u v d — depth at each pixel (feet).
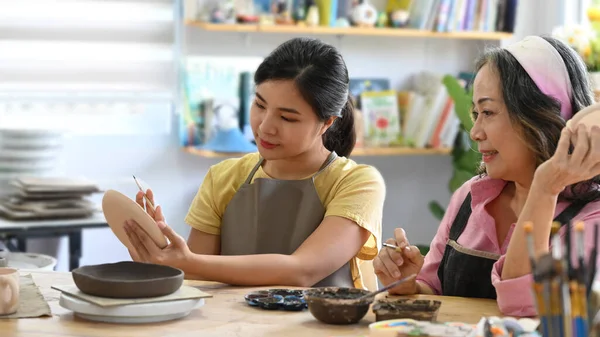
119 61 12.67
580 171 4.85
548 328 3.60
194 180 13.50
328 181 6.88
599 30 12.36
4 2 12.09
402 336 4.42
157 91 12.89
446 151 13.74
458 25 13.65
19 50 12.26
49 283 6.10
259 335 4.78
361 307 4.99
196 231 7.21
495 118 5.65
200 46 13.14
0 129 11.58
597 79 10.90
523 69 5.59
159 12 12.76
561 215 5.53
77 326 4.94
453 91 12.89
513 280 5.17
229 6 12.64
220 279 6.06
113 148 13.08
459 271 6.07
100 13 12.50
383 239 14.74
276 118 6.50
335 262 6.46
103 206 5.83
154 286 5.08
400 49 14.34
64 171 12.84
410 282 5.93
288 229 6.79
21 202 10.98
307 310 5.36
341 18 13.17
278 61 6.49
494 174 5.78
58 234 11.07
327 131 7.35
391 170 14.69
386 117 13.69
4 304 5.10
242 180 7.18
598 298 4.36
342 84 6.65
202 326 4.96
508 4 13.93
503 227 6.06
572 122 4.90
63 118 12.95
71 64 12.48
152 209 6.10
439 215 14.20
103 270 5.38
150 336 4.74
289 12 12.93
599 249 5.16
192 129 13.12
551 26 14.19
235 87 13.23
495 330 4.27
